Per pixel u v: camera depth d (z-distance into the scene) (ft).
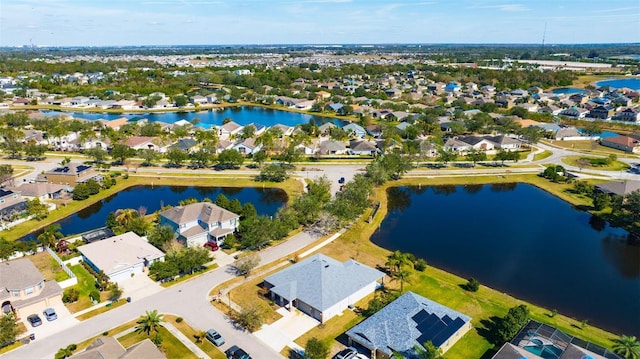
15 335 180.14
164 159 488.02
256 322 188.75
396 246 283.38
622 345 169.17
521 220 332.60
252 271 242.17
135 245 254.47
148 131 575.38
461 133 614.34
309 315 203.00
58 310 205.77
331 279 213.46
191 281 231.91
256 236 261.65
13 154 498.28
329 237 289.12
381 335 178.50
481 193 395.96
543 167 462.19
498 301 216.33
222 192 392.27
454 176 435.94
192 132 602.85
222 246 274.77
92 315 201.46
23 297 203.72
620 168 451.53
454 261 263.70
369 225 314.96
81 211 346.13
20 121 634.84
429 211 350.43
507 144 539.70
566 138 585.63
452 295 221.25
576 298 223.92
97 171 436.76
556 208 358.64
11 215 320.09
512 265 259.60
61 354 169.68
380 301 206.18
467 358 173.99
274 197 380.37
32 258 257.75
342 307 206.28
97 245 253.24
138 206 356.18
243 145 519.60
